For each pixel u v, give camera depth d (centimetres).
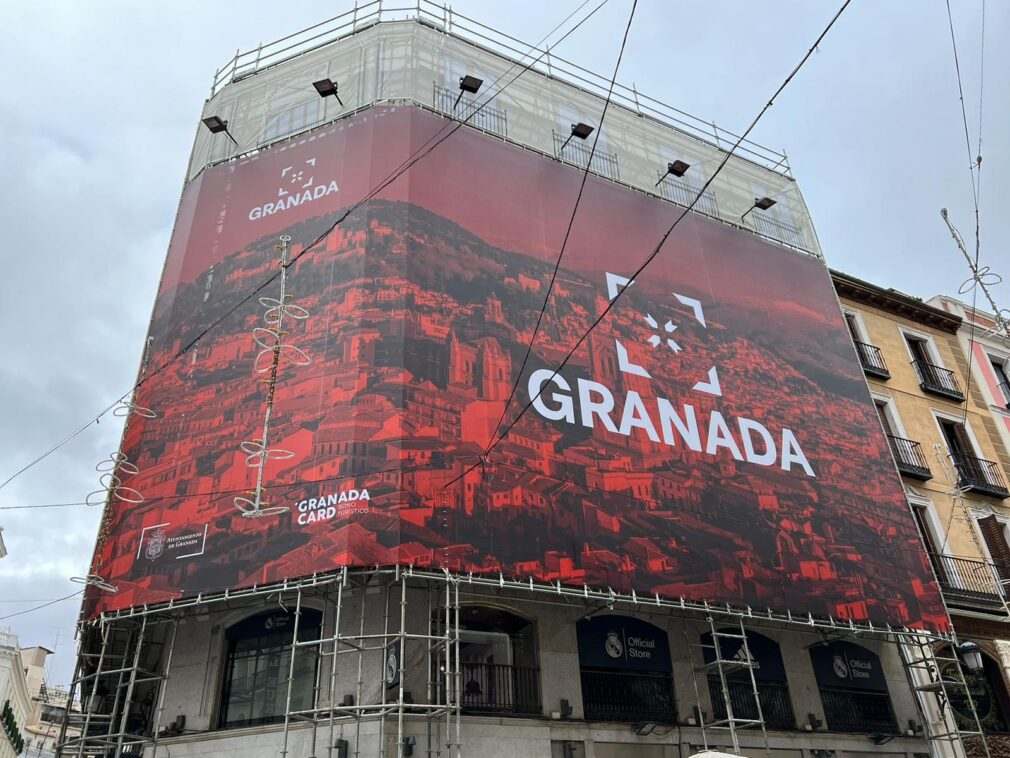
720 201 2655
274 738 1461
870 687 2067
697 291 2272
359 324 1714
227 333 1839
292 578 1470
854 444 2288
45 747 4634
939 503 2558
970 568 2445
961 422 2866
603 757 1617
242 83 2372
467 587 1634
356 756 1366
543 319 1927
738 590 1819
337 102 2214
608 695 1702
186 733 1542
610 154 2470
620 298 2098
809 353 2394
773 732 1848
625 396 1942
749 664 1722
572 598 1736
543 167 2203
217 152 2253
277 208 1997
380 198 1895
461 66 2311
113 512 1714
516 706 1584
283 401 1683
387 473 1544
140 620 1641
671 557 1775
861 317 2894
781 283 2495
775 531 1967
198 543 1574
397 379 1650
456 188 1992
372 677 1473
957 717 2153
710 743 1756
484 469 1642
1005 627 2408
